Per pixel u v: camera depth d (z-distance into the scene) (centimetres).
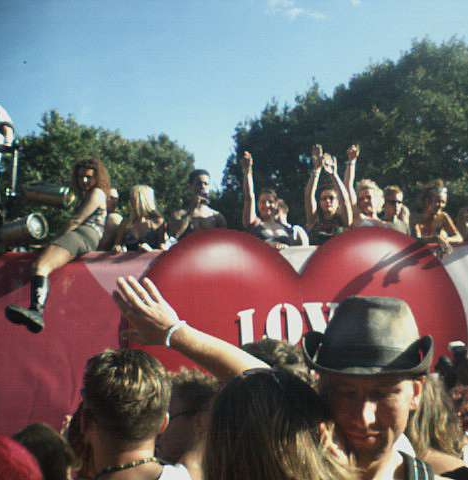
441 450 258
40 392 573
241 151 3662
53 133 2053
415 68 3181
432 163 2864
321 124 3409
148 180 3844
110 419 225
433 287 611
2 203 605
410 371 167
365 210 698
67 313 583
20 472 143
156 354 574
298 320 594
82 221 598
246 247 598
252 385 168
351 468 166
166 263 590
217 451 166
